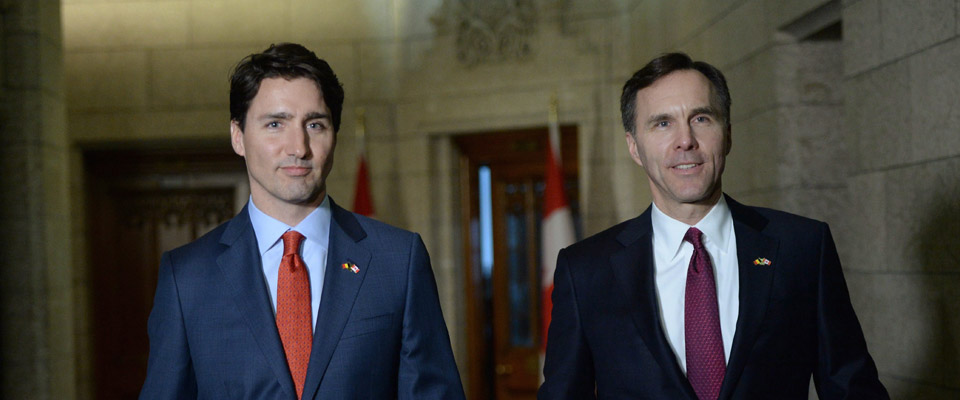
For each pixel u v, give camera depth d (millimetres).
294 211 1561
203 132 4883
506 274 5141
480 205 5145
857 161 2578
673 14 4027
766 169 3227
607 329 1589
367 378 1502
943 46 2119
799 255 1552
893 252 2387
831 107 3094
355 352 1495
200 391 1507
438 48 4832
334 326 1496
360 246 1600
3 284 3279
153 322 1557
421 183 4840
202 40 4910
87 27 4938
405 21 4891
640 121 1574
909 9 2266
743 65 3400
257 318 1490
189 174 5258
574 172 4918
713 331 1499
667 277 1596
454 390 1598
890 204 2391
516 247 5133
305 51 1529
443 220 4902
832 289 1549
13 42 3324
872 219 2496
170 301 1540
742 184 3486
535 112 4652
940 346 2186
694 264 1549
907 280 2324
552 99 4445
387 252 1609
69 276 3602
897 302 2379
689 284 1536
